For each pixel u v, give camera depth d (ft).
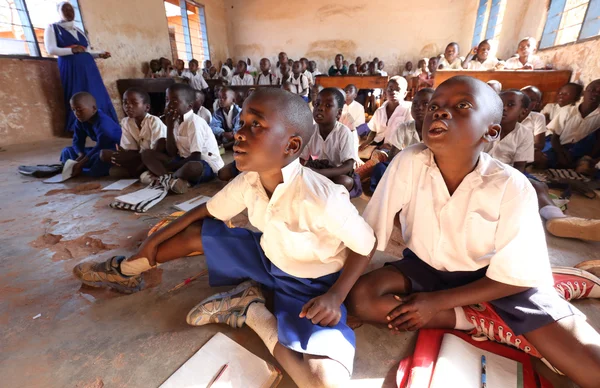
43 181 10.48
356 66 36.60
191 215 4.51
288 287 3.96
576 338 3.00
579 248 6.33
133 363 3.75
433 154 3.66
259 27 41.04
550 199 7.24
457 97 2.97
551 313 3.14
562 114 11.84
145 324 4.35
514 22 23.07
